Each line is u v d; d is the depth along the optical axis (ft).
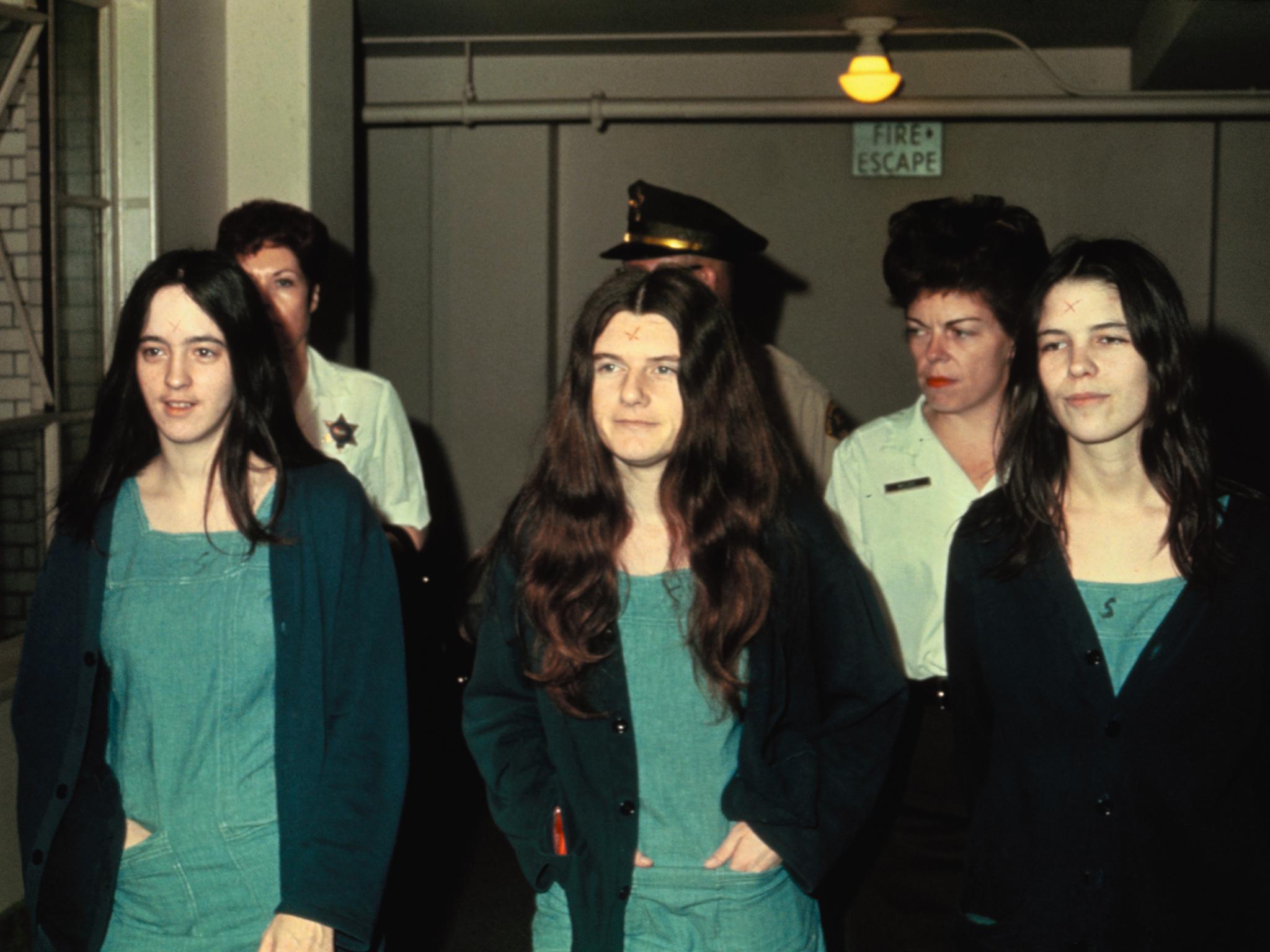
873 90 16.47
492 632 6.32
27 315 10.11
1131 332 5.62
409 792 14.12
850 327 18.81
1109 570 5.88
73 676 6.02
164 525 6.13
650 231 10.09
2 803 9.17
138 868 5.92
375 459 10.93
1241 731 5.70
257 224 10.11
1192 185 18.19
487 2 16.19
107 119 11.28
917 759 8.06
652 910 5.86
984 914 6.22
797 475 6.27
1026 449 6.03
